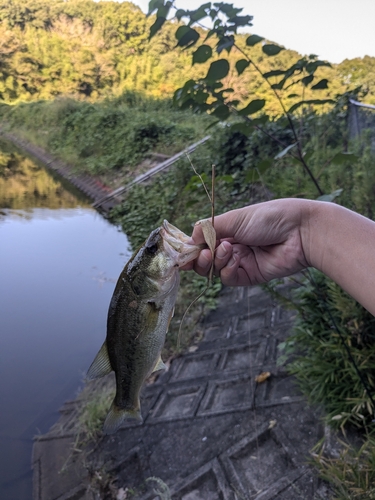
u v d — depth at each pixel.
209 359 0.83
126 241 1.81
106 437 0.72
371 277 0.28
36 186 2.94
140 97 4.70
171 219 1.68
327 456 0.50
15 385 0.91
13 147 4.75
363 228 0.31
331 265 0.31
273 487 0.50
